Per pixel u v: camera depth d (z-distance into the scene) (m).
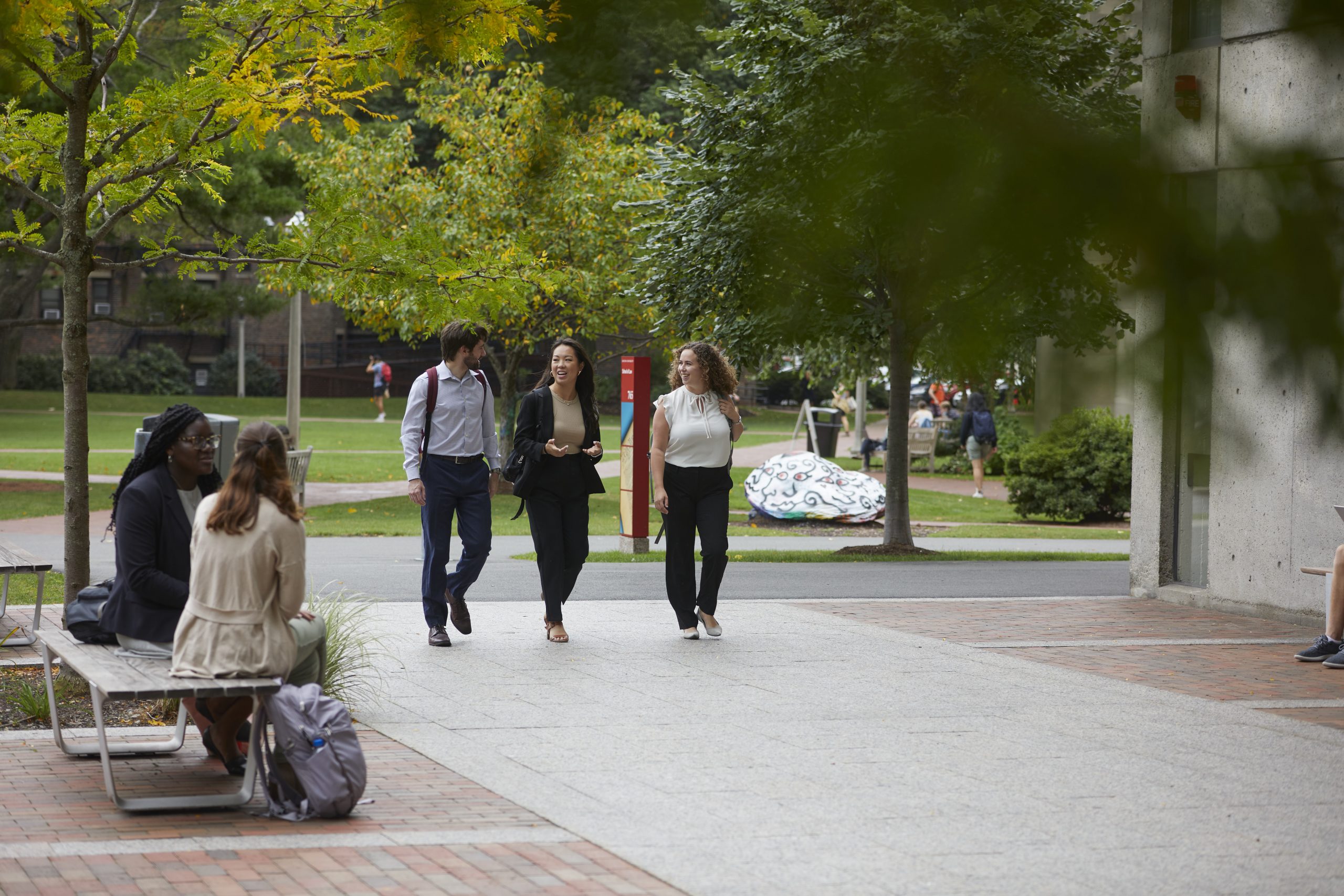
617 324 61.97
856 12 9.23
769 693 18.94
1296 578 26.94
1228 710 18.17
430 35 10.76
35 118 19.42
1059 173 4.98
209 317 63.06
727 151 28.16
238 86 17.77
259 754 13.02
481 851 11.57
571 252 56.84
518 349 62.41
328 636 18.12
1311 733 16.73
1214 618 27.78
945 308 5.44
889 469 42.25
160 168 18.73
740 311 9.58
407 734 16.23
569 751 15.40
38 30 16.00
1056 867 11.22
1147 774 14.55
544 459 22.78
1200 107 5.00
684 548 23.66
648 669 20.67
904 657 22.17
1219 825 12.59
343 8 17.44
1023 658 22.31
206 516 13.29
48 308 155.62
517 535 46.22
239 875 10.77
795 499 52.44
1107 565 39.44
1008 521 58.41
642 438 39.75
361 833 12.14
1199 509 30.20
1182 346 4.82
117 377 148.25
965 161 5.16
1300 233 4.69
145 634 14.25
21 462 68.88
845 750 15.52
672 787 13.82
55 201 46.00
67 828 12.27
